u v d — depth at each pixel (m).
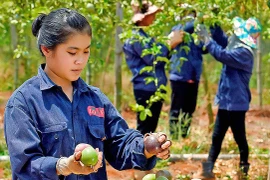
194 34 5.87
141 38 5.82
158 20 5.71
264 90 12.66
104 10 5.74
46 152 2.67
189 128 7.66
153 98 6.01
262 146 7.59
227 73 5.93
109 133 2.93
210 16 5.64
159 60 6.01
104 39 10.23
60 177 2.75
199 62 7.68
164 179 2.68
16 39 10.31
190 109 7.90
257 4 5.47
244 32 5.77
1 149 7.07
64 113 2.73
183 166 6.73
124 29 6.09
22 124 2.62
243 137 6.02
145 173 6.04
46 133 2.67
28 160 2.58
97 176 2.89
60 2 5.62
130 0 5.83
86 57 2.70
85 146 2.40
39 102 2.70
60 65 2.67
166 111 10.27
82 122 2.79
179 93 7.72
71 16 2.63
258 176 6.23
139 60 6.28
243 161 6.11
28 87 2.72
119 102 8.59
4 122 2.71
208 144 7.52
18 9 5.79
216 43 5.82
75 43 2.62
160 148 2.63
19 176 2.62
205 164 6.20
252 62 5.88
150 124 6.38
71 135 2.72
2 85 12.14
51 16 2.67
